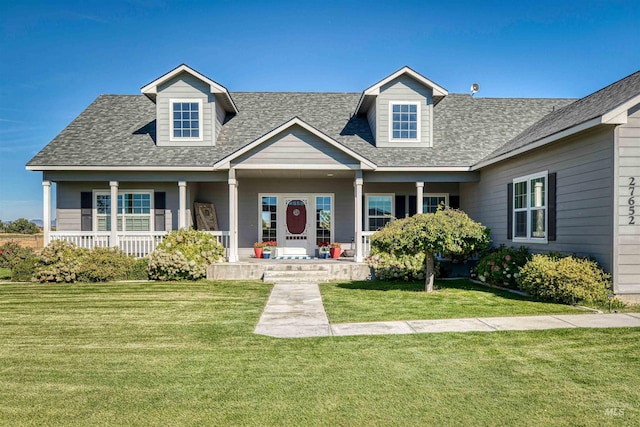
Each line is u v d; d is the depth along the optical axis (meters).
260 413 3.82
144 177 13.93
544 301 8.88
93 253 12.52
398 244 9.83
